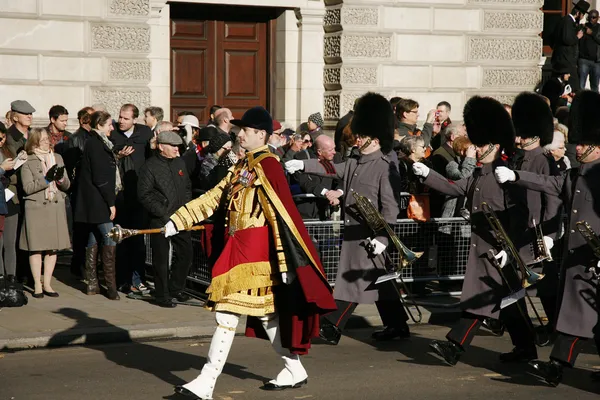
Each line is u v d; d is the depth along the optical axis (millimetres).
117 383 13141
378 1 29438
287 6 29203
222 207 12586
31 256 18391
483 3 30672
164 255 17984
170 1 27891
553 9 33250
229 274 12062
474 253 14445
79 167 18797
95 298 18656
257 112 12414
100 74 26625
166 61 27984
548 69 32406
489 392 13000
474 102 14672
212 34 29328
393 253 18422
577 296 13320
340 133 21266
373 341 16203
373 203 15477
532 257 15086
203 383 12000
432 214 19422
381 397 12633
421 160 19703
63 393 12625
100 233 18797
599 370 14031
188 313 17469
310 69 29672
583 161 13602
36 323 16281
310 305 12336
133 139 20031
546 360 15070
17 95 25750
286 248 11961
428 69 30219
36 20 25828
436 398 12641
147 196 17766
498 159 14656
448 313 18078
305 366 14312
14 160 17922
